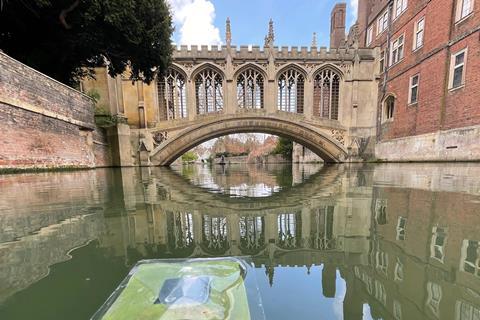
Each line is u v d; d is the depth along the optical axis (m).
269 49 19.91
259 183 8.69
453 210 3.70
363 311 1.45
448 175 8.52
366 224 3.17
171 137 19.50
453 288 1.65
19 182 6.95
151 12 12.27
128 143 17.88
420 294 1.60
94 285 1.66
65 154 11.08
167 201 4.87
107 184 7.45
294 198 5.25
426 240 2.52
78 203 4.45
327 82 21.30
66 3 10.28
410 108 17.33
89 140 13.38
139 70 16.09
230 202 4.88
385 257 2.18
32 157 8.98
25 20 11.27
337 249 2.41
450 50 14.05
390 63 19.86
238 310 1.26
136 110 19.23
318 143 20.95
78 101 12.30
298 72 20.66
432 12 15.23
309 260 2.18
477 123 12.40
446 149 14.21
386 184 6.97
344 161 21.06
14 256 2.16
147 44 13.02
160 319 1.12
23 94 8.52
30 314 1.38
